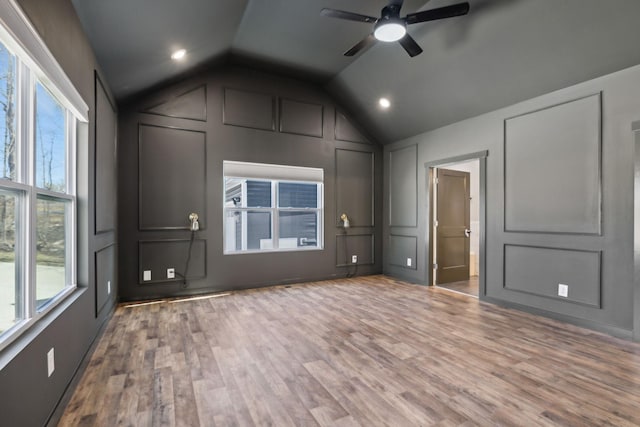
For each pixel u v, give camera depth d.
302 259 4.99
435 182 4.90
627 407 1.77
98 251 2.71
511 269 3.68
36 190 1.61
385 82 4.41
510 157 3.71
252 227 4.81
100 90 2.84
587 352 2.48
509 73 3.39
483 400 1.84
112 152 3.44
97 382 2.02
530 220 3.50
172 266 4.10
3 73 1.33
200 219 4.26
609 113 2.87
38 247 1.70
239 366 2.25
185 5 2.60
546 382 2.04
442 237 4.96
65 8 1.91
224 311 3.51
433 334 2.86
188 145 4.21
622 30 2.55
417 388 1.97
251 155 4.59
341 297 4.13
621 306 2.80
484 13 2.98
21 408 1.29
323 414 1.72
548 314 3.32
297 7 3.18
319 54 4.14
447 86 3.96
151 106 4.00
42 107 1.76
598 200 2.94
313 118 5.07
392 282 5.07
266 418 1.68
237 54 4.18
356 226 5.47
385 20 2.60
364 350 2.52
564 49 2.90
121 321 3.17
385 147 5.69
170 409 1.75
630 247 2.75
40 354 1.49
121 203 3.84
